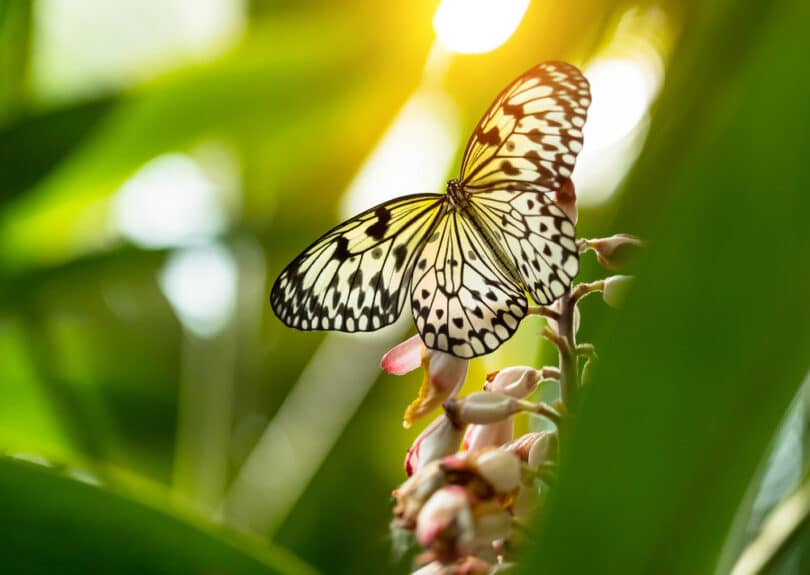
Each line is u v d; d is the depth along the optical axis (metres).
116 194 1.24
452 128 1.16
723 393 0.77
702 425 0.77
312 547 1.03
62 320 1.27
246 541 0.84
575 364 0.87
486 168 0.89
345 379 1.08
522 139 0.88
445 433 0.87
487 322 0.89
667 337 0.77
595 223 1.02
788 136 0.76
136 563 0.83
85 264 1.13
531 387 0.89
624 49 1.08
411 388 1.06
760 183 0.76
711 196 0.76
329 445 1.05
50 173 1.09
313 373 1.12
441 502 0.83
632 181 0.87
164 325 1.30
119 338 1.27
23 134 1.06
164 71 1.05
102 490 0.83
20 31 1.13
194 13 1.48
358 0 1.08
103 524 0.83
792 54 0.76
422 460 0.87
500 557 0.85
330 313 0.91
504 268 0.89
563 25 1.05
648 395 0.77
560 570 0.78
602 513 0.78
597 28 1.06
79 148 1.08
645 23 1.06
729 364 0.77
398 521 0.84
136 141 1.09
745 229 0.76
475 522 0.83
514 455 0.84
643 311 0.77
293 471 1.09
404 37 1.08
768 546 0.84
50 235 1.15
